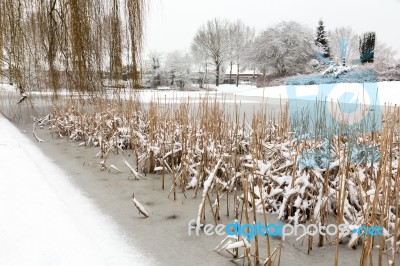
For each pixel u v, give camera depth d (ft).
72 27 24.76
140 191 12.23
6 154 13.15
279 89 74.28
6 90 29.40
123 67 25.75
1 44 25.85
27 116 28.66
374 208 7.03
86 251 6.40
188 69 116.16
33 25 26.07
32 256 5.97
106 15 25.85
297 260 7.77
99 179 13.42
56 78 26.58
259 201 9.74
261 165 10.36
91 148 18.84
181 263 7.48
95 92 25.58
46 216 7.59
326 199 8.96
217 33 133.28
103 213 10.12
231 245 7.24
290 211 9.64
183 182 12.30
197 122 15.84
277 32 112.78
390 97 51.72
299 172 10.07
